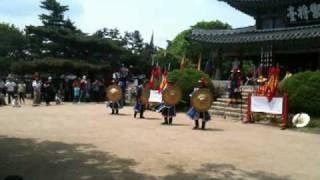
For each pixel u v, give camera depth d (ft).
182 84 91.25
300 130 63.52
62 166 34.63
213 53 118.52
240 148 44.50
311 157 40.93
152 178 31.53
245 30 118.62
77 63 140.05
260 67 95.30
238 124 68.74
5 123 61.62
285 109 66.54
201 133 54.75
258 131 59.98
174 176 32.24
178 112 88.58
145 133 53.01
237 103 83.05
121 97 79.77
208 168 35.06
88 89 120.26
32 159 37.04
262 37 100.17
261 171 34.68
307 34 93.40
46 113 78.89
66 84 125.39
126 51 162.09
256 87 87.66
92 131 54.03
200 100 58.90
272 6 110.22
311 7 103.81
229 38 106.32
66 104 108.99
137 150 41.52
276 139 52.24
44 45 148.46
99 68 143.33
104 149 41.75
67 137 48.88
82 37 147.84
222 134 54.54
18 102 105.50
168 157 38.70
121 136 50.08
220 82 96.27
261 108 70.08
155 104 86.38
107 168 34.17
